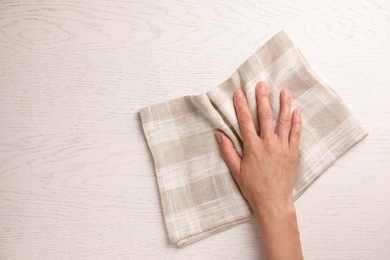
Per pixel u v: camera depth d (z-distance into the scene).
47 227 0.57
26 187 0.58
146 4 0.61
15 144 0.59
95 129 0.59
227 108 0.57
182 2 0.61
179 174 0.57
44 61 0.61
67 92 0.60
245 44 0.60
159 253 0.56
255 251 0.55
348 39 0.59
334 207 0.55
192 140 0.58
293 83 0.57
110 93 0.60
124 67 0.61
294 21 0.60
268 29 0.60
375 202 0.55
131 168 0.58
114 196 0.58
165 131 0.58
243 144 0.56
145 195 0.57
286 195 0.53
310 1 0.60
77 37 0.61
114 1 0.62
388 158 0.56
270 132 0.54
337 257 0.55
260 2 0.60
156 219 0.57
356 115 0.57
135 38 0.61
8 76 0.61
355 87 0.58
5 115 0.60
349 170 0.56
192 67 0.60
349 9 0.59
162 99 0.60
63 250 0.57
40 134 0.60
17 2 0.62
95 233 0.57
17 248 0.57
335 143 0.56
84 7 0.62
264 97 0.56
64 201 0.58
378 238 0.55
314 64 0.59
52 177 0.58
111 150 0.59
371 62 0.58
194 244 0.56
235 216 0.55
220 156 0.57
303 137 0.56
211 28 0.60
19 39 0.62
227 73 0.59
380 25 0.59
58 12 0.62
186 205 0.56
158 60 0.60
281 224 0.52
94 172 0.58
